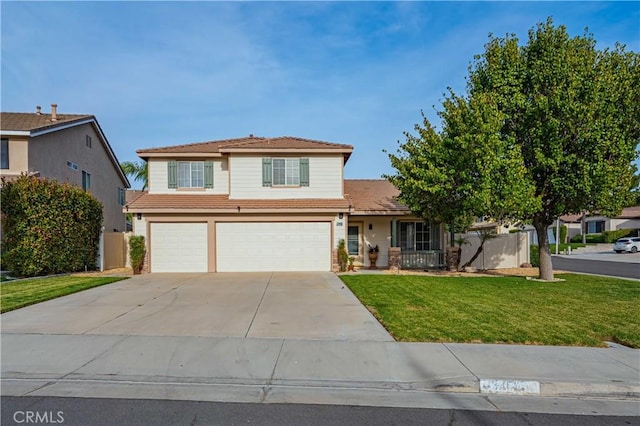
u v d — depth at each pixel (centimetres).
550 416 434
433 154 1398
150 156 1784
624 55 1291
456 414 435
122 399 463
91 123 2448
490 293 1116
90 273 1650
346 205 1680
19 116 2192
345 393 487
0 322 778
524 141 1359
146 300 1012
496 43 1411
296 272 1641
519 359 580
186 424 404
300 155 1756
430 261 1905
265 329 736
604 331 725
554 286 1271
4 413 425
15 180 1568
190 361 576
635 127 1277
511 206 1264
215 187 1811
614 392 493
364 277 1459
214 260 1666
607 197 1259
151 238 1658
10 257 1459
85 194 1705
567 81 1238
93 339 669
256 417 421
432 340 669
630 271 1892
